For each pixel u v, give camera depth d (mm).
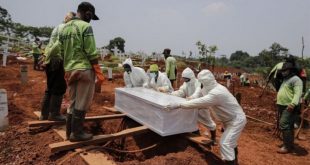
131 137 5887
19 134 4898
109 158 3998
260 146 6496
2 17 49188
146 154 5293
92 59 4031
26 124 5492
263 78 21734
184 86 6043
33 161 3998
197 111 4918
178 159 4242
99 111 7328
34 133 4992
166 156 4340
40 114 5832
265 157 5730
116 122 6383
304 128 8430
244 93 15531
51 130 5031
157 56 30672
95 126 6121
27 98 8461
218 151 5109
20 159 4055
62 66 4965
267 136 7438
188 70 5777
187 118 4773
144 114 5090
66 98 8656
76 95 4148
